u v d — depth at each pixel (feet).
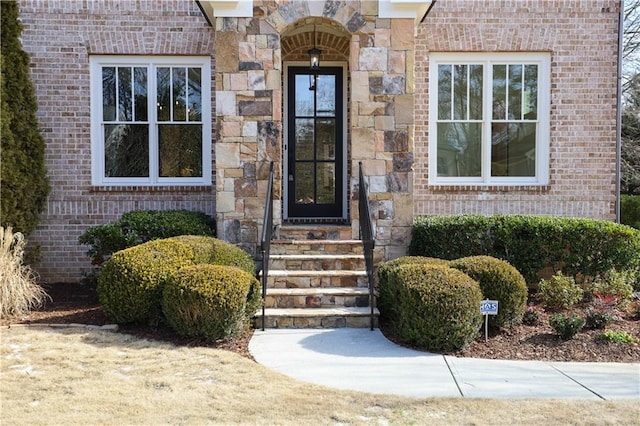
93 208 27.84
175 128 28.63
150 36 27.78
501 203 27.96
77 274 27.89
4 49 25.35
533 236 23.29
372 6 23.80
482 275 19.04
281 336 19.03
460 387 14.19
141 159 28.66
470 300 17.38
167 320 18.67
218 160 24.06
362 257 23.17
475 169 28.66
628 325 19.51
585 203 28.09
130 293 18.97
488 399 13.28
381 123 23.98
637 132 51.39
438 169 28.63
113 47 27.68
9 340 17.92
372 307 20.02
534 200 27.99
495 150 28.66
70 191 27.81
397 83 23.91
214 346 17.76
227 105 23.97
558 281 21.67
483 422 11.89
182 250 20.27
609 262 23.30
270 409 12.60
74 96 27.71
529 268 23.38
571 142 28.09
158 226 23.86
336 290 21.63
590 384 14.47
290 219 29.58
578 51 27.84
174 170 28.73
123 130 28.55
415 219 25.03
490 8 27.66
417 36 27.71
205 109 28.22
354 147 23.98
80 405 12.81
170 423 11.84
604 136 28.04
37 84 27.50
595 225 23.34
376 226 24.06
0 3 25.26
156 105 28.40
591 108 28.02
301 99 29.99
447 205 27.91
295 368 15.74
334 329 19.97
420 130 27.86
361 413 12.41
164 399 13.20
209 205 28.09
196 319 17.71
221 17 23.77
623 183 51.47
